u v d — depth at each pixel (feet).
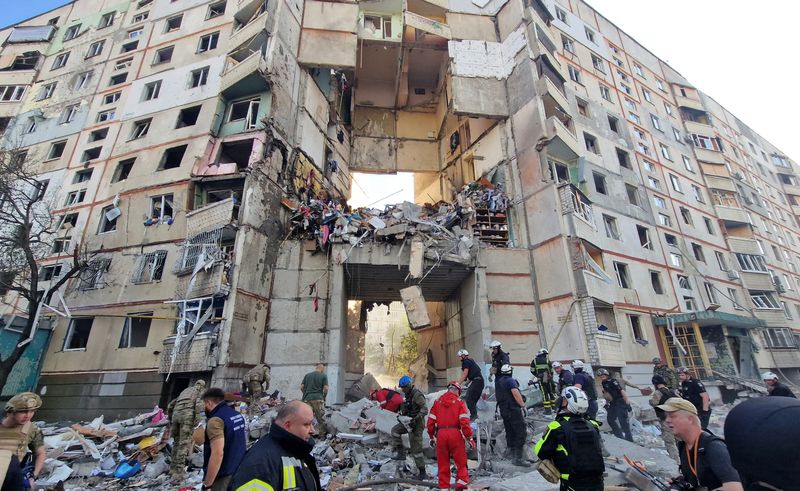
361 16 77.92
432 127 90.74
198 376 44.27
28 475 14.49
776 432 4.09
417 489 19.74
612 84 88.99
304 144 64.59
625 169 77.82
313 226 55.36
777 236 112.57
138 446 27.81
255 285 49.24
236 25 69.21
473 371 29.35
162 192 56.80
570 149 64.95
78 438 28.89
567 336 52.06
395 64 84.64
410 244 52.08
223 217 49.96
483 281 53.26
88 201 62.49
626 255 66.44
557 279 55.21
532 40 69.46
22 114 79.00
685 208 85.92
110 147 66.54
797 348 83.97
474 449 24.54
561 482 11.32
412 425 21.80
